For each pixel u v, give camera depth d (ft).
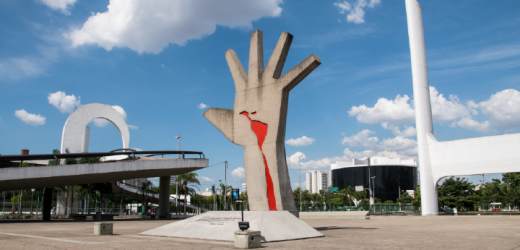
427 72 168.66
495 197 237.66
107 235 46.47
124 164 105.09
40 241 37.42
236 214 45.34
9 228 63.00
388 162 501.15
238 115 61.52
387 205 225.56
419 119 162.71
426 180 156.56
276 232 39.91
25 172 90.74
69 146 144.56
